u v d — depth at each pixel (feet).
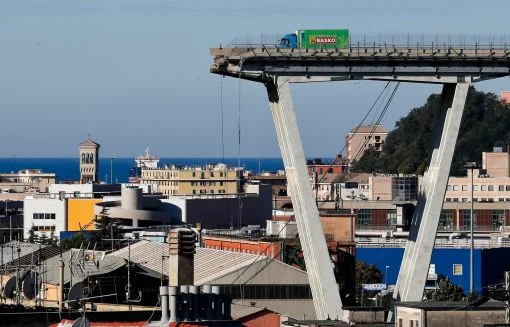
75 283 647.15
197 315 437.17
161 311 445.78
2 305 544.21
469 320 460.14
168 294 435.94
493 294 452.76
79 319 435.53
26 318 462.60
